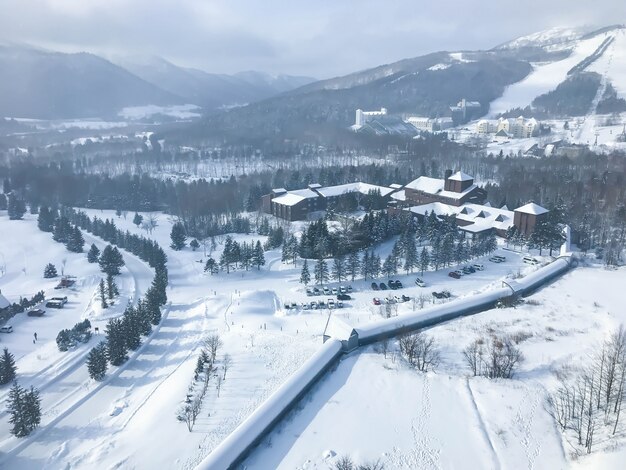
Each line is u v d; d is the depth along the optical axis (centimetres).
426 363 8300
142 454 6612
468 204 18125
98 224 19775
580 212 17712
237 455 6078
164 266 14675
